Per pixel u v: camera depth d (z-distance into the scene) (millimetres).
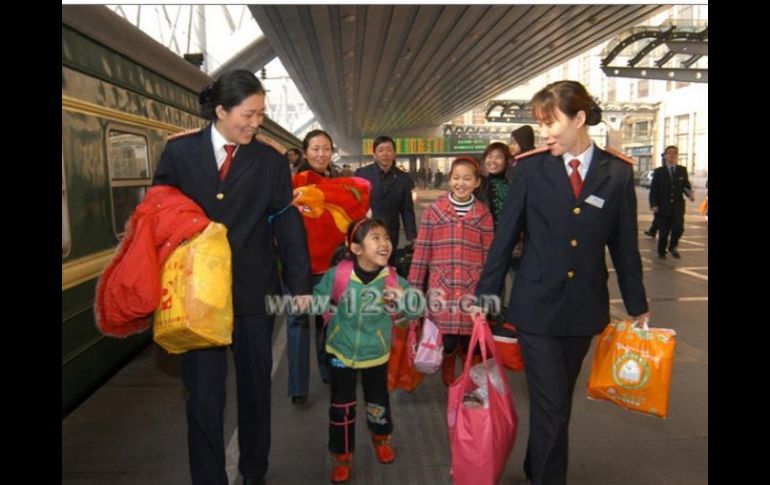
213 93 2412
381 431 3117
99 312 2348
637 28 21547
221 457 2555
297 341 3914
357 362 2906
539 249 2535
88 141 4160
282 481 2967
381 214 5379
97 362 4309
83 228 4066
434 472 3057
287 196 2721
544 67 32250
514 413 2654
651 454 3203
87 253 4133
